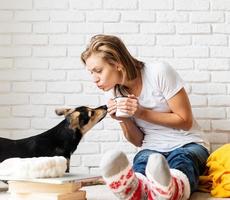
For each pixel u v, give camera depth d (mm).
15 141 2105
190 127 1905
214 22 2502
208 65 2490
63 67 2494
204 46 2494
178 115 1876
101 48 1834
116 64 1853
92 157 2459
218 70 2492
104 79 1853
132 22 2494
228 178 1803
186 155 1770
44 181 1553
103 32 2500
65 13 2508
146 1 2502
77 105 2482
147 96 1928
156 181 1362
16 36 2500
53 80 2492
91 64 1856
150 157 1379
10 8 2504
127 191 1438
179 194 1487
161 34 2494
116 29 2496
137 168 1765
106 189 2064
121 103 1786
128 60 1873
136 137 2035
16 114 2477
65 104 2482
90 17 2504
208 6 2502
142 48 2494
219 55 2494
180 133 1947
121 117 1849
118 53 1845
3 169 1646
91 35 2500
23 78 2490
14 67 2492
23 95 2484
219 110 2475
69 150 2119
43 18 2506
